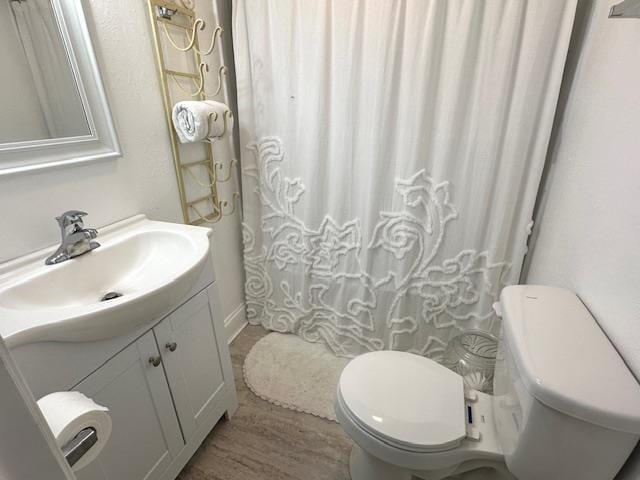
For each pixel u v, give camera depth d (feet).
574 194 3.17
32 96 2.85
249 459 4.17
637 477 2.01
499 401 2.97
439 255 4.62
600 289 2.53
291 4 4.15
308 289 5.72
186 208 4.64
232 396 4.62
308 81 4.41
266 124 4.91
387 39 3.82
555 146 3.84
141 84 3.78
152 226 3.78
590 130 2.98
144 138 3.92
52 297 2.84
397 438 2.89
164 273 3.42
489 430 3.09
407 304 5.08
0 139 2.68
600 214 2.61
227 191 5.49
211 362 4.05
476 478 3.36
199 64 4.22
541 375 2.15
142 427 3.15
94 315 2.27
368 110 4.25
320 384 5.26
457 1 3.50
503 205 4.07
